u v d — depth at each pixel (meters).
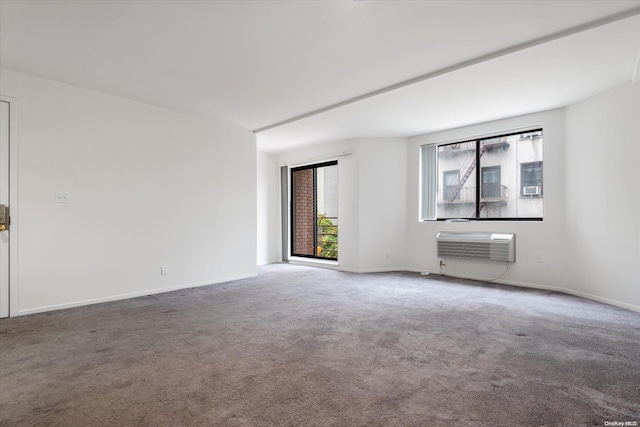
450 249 5.26
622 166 3.55
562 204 4.32
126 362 2.22
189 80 3.52
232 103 4.21
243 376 2.02
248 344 2.53
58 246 3.53
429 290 4.39
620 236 3.58
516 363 2.19
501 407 1.68
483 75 3.32
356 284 4.79
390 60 3.07
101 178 3.84
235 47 2.84
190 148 4.65
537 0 2.20
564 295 4.10
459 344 2.52
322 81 3.54
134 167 4.11
